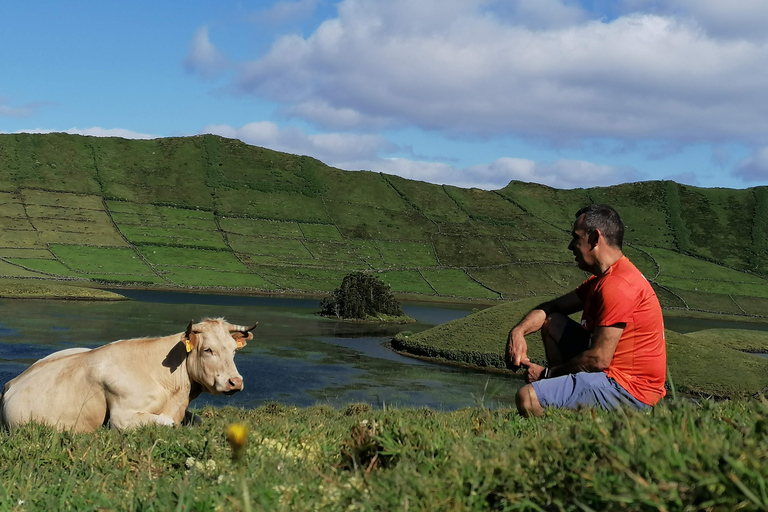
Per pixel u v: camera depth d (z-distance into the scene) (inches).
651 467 108.8
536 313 261.6
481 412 229.5
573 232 251.1
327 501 136.7
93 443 243.9
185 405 396.8
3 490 177.6
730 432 133.2
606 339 227.9
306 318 3850.9
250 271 6318.9
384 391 1798.7
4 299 3690.9
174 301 4271.7
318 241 7731.3
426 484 130.9
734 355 2341.3
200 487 165.0
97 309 3437.5
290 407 882.1
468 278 7229.3
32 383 380.5
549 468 126.3
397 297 6028.5
